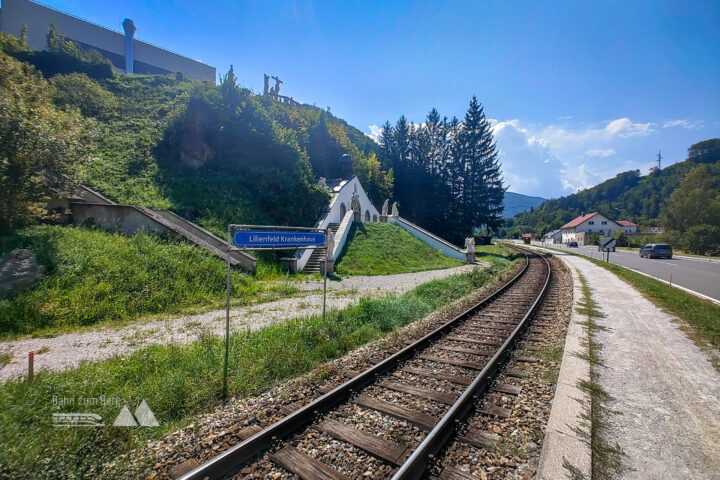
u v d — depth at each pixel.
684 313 9.26
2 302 8.16
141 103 28.23
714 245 39.75
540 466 3.13
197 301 10.86
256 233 6.11
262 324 8.63
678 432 3.72
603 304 10.83
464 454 3.40
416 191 55.84
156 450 3.52
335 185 33.81
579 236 79.69
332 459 3.36
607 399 4.46
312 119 41.12
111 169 18.88
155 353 6.03
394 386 5.00
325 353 6.43
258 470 3.21
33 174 11.52
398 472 2.89
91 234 12.72
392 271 21.27
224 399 4.71
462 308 10.72
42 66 28.86
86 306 8.95
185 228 15.66
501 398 4.62
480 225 51.94
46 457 3.13
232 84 24.30
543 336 7.56
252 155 24.30
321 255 20.28
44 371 4.98
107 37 50.34
